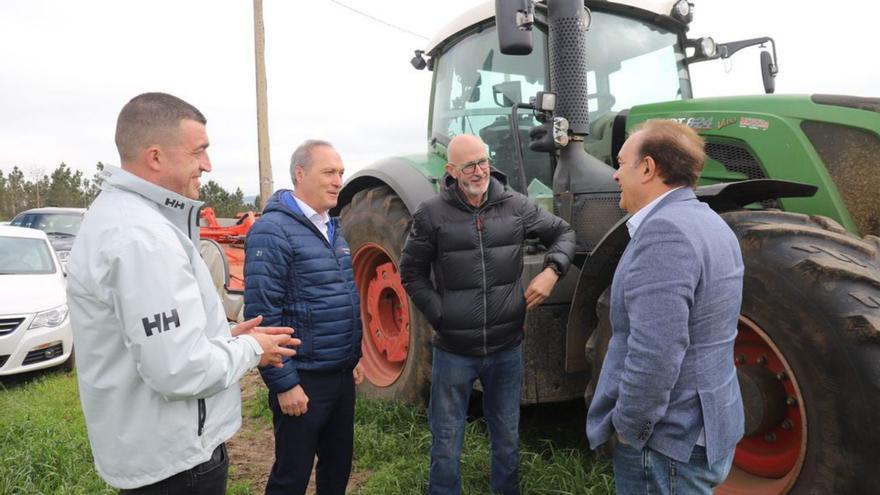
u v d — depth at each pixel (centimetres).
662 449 164
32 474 335
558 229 287
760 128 296
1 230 660
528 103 370
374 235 433
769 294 226
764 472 243
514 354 277
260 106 1141
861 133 276
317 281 246
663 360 157
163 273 151
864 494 203
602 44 384
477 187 259
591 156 329
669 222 164
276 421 249
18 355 533
